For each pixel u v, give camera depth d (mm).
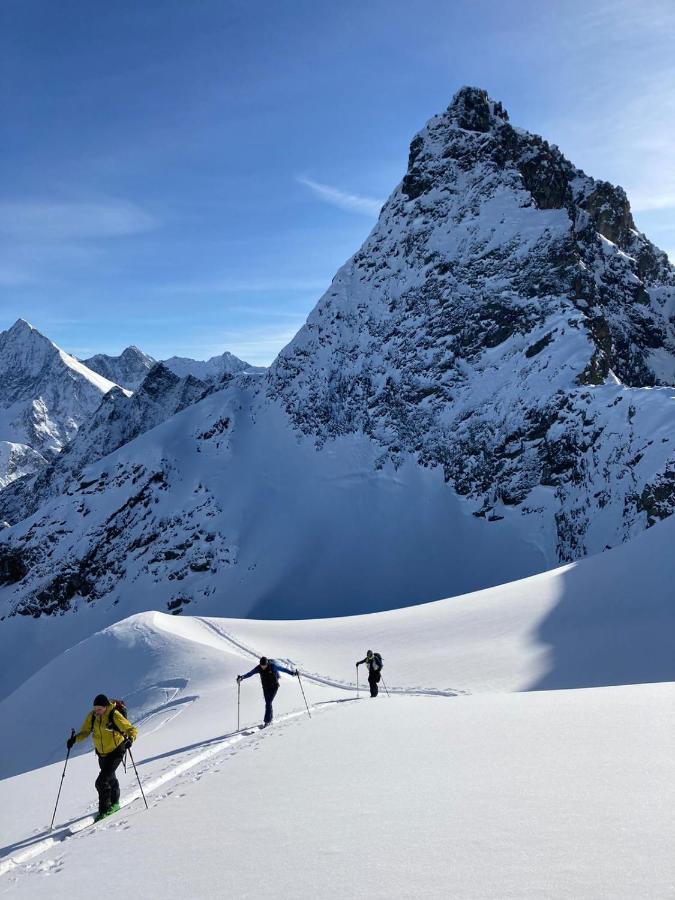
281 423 151750
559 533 101875
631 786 6941
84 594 134750
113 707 10852
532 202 151500
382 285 160250
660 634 34125
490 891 4867
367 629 47156
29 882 7277
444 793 7641
